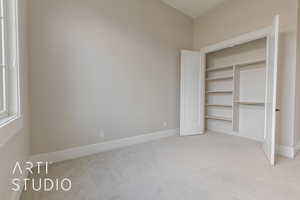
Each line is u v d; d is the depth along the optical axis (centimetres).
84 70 270
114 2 300
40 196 160
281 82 275
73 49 259
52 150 245
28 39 220
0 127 100
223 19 368
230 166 227
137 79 337
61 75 249
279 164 234
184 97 398
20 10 171
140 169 219
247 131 368
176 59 402
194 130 410
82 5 265
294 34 260
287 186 178
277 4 278
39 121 234
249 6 319
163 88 381
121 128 317
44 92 236
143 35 343
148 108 357
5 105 144
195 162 241
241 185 180
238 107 383
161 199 156
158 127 376
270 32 269
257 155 267
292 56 263
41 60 232
